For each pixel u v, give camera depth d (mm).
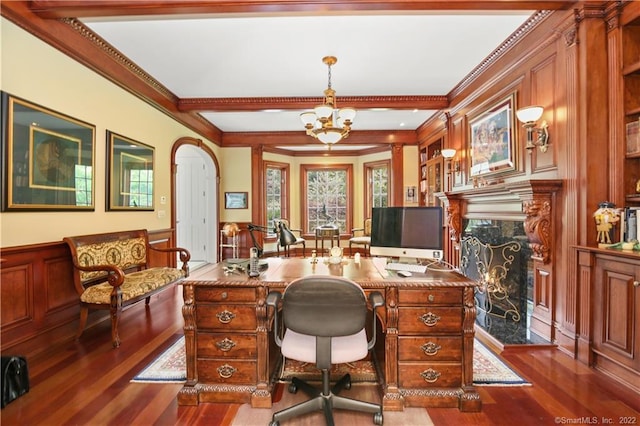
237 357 1949
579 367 2297
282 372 2336
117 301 2695
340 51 3277
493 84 3562
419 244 2189
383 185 7746
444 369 1903
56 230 2684
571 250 2463
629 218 2156
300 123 6105
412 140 6562
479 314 3404
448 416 1812
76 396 1988
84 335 2932
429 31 2906
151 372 2273
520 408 1863
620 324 2096
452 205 4195
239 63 3531
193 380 1962
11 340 2318
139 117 3857
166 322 3275
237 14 2432
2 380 1882
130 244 3508
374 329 1786
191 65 3584
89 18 2641
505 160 3316
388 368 1904
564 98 2541
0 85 2195
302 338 1815
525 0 2318
